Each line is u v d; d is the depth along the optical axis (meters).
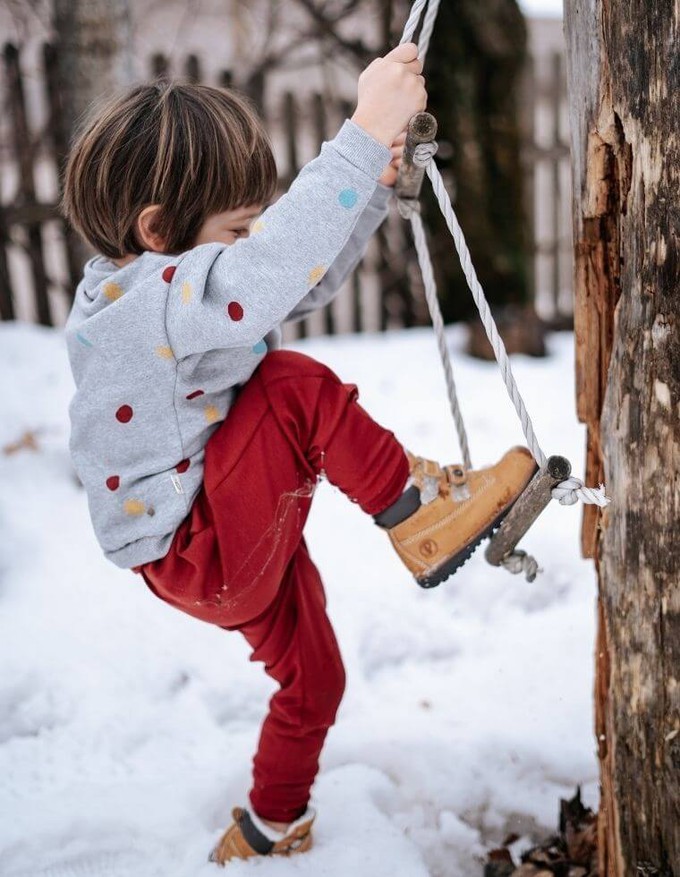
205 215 1.71
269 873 1.96
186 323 1.56
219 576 1.71
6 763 2.38
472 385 4.67
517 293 5.39
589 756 2.34
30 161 5.14
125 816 2.15
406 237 5.79
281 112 5.74
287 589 1.91
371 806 2.18
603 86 1.54
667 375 1.52
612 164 1.61
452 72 5.19
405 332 5.68
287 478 1.69
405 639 2.92
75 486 3.72
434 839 2.12
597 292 1.73
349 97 6.22
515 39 5.20
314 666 1.92
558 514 3.51
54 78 5.11
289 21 6.62
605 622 1.76
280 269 1.53
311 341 5.41
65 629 2.91
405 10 5.44
